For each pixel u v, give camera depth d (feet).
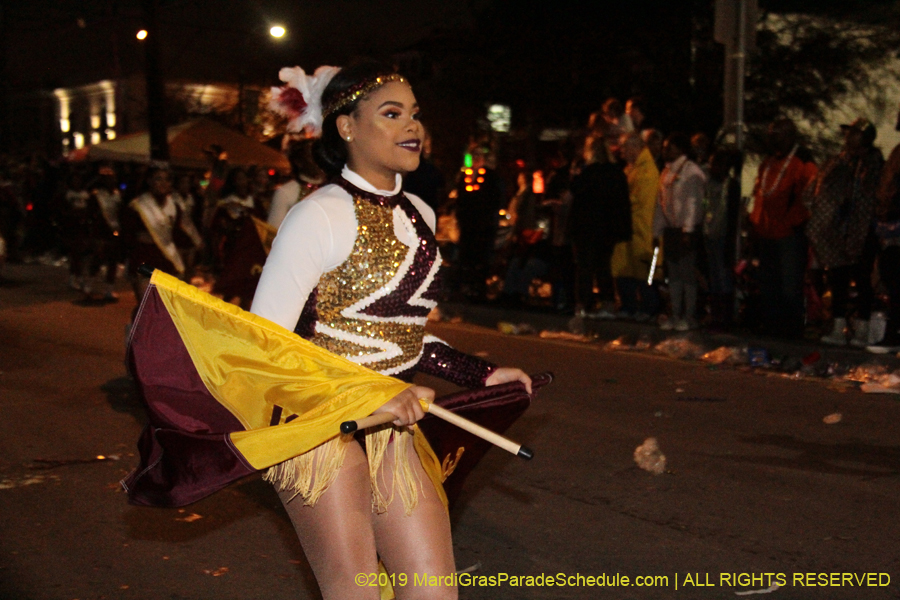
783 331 29.71
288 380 7.96
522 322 35.99
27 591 12.29
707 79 71.05
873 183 26.66
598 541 14.07
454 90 81.15
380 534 8.38
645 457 17.75
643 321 33.47
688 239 30.50
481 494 16.24
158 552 13.66
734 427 20.42
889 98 70.54
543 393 23.81
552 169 38.42
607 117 36.06
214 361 8.04
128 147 69.67
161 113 63.26
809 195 28.04
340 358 8.00
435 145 85.20
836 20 71.72
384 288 8.52
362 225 8.42
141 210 31.81
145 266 8.00
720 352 28.04
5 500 15.88
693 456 18.28
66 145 175.01
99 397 23.34
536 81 76.43
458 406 8.64
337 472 7.96
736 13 32.89
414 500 8.27
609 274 34.14
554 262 37.29
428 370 9.44
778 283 29.53
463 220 40.45
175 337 8.02
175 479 8.17
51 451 18.75
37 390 24.11
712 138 70.03
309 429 7.72
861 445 18.97
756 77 71.31
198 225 45.78
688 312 31.35
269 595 12.22
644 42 73.36
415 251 8.68
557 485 16.66
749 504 15.60
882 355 25.84
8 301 42.96
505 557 13.52
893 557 13.37
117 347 30.50
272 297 8.17
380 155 8.47
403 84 8.59
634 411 21.89
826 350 26.71
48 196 64.34
